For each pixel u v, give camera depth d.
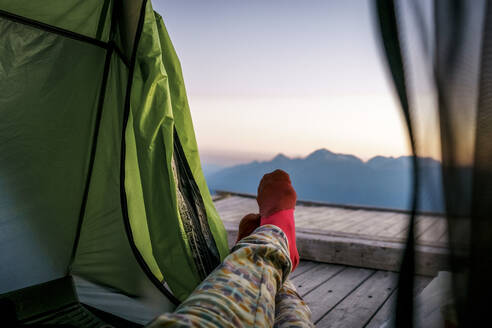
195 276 1.34
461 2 0.35
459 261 0.35
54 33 1.37
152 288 1.50
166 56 1.48
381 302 1.84
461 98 0.35
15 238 1.44
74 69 1.43
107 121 1.52
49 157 1.47
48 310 1.45
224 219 3.43
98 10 1.40
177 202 1.30
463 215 0.35
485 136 0.33
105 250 1.61
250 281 0.78
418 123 0.37
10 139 1.38
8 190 1.40
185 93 1.51
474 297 0.34
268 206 1.11
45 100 1.41
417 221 0.36
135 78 1.29
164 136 1.27
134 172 1.49
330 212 3.82
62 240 1.57
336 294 1.96
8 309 1.13
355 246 2.36
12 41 1.32
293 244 1.06
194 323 0.63
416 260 0.37
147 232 1.59
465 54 0.35
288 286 1.03
